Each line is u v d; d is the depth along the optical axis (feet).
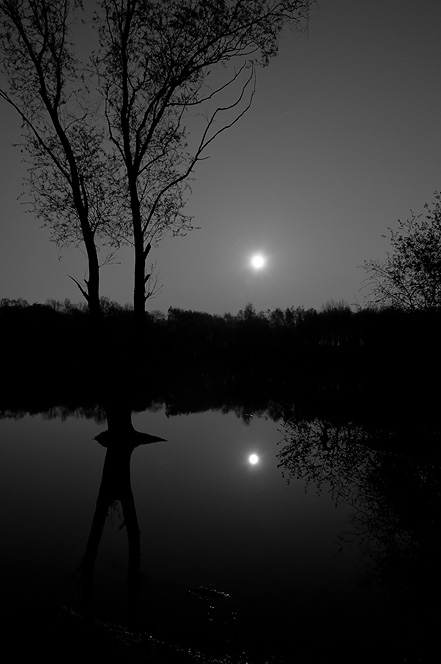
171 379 199.72
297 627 21.15
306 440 65.57
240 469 50.88
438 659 18.72
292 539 31.42
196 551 29.45
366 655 19.04
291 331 258.78
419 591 24.16
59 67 63.26
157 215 69.56
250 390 150.41
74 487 44.06
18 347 203.41
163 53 63.46
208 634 20.43
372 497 40.09
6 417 89.81
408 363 71.97
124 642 16.78
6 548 29.71
